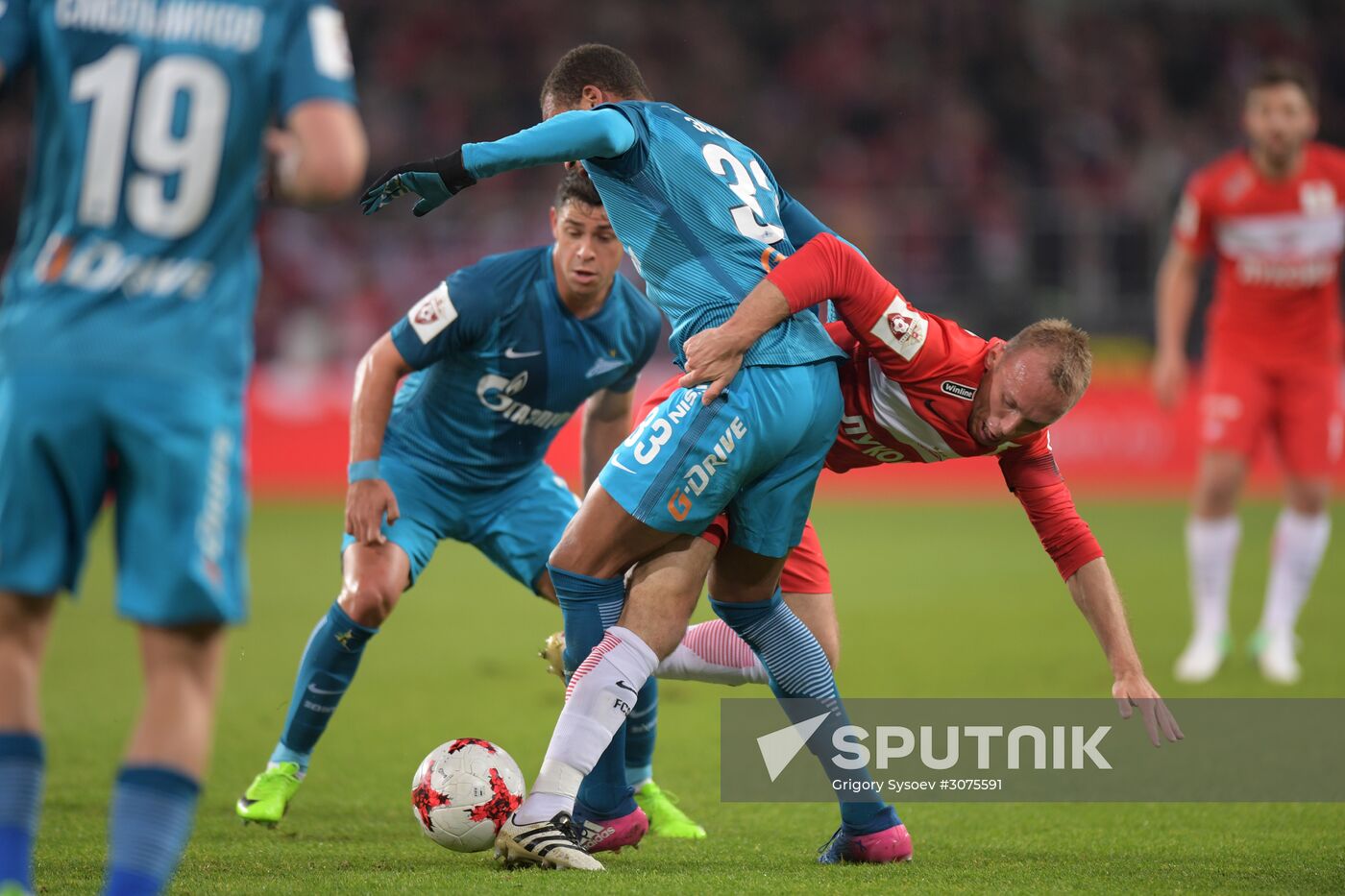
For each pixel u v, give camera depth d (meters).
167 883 11.89
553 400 16.36
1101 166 75.25
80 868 12.53
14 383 9.12
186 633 9.40
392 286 62.84
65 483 9.17
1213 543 26.52
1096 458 59.28
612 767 13.56
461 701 23.48
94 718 21.66
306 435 59.56
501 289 15.62
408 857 13.30
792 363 12.65
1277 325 26.66
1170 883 12.17
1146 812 15.85
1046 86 79.00
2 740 9.08
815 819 15.75
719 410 12.28
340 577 38.06
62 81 9.38
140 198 9.28
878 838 13.13
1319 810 15.98
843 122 77.31
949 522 52.72
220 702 23.31
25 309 9.24
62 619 32.34
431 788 13.18
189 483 9.16
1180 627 31.67
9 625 9.28
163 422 9.12
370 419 14.55
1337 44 84.00
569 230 15.30
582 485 17.41
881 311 12.73
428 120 73.00
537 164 12.16
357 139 9.44
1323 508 26.47
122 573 9.20
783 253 13.29
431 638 30.55
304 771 15.27
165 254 9.29
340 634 15.02
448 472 16.72
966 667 26.12
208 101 9.36
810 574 14.48
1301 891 11.84
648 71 77.50
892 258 64.50
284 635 29.81
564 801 12.54
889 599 35.44
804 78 78.75
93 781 17.23
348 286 62.53
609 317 16.16
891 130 76.75
